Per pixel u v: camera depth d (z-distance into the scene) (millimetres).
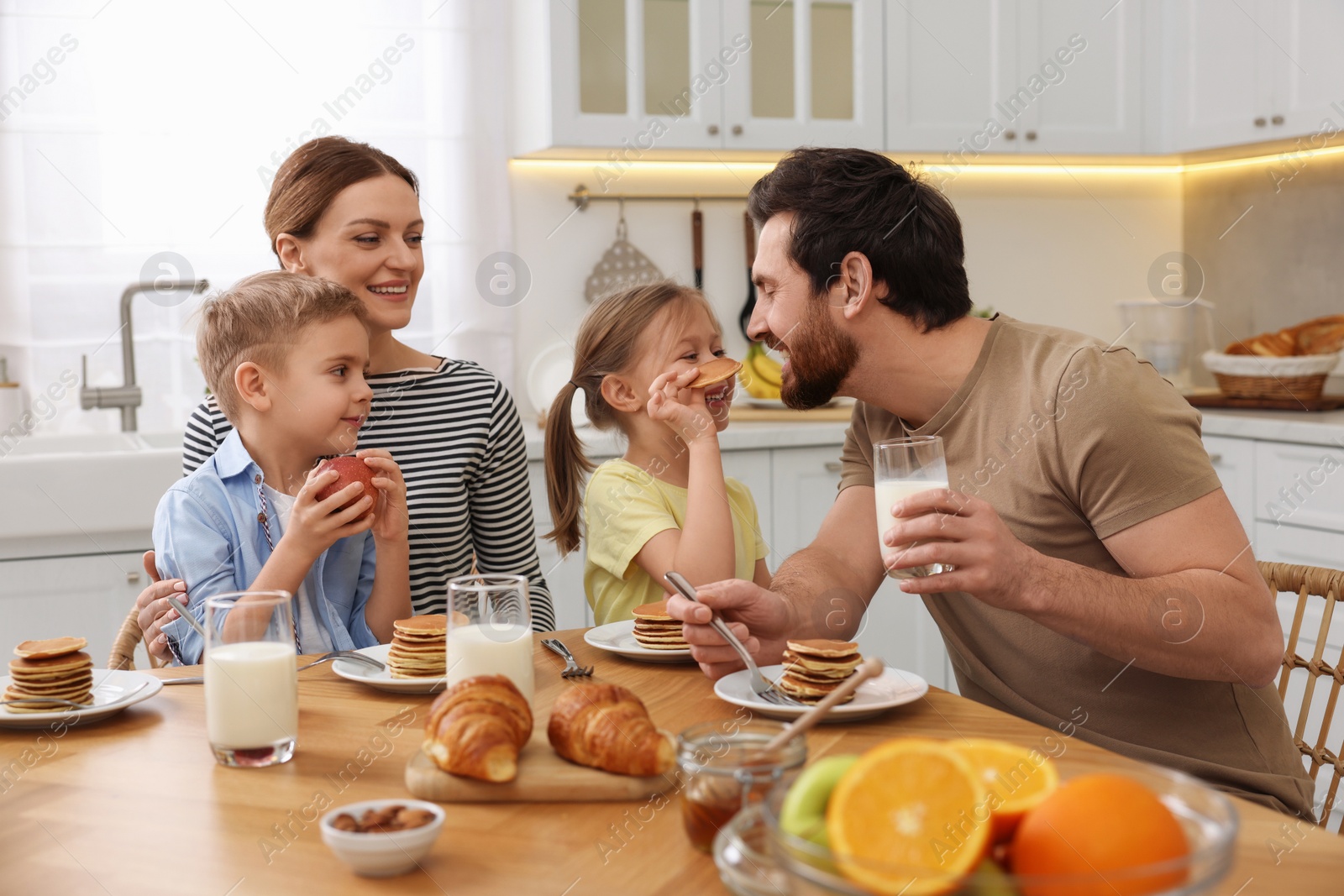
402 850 657
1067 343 1239
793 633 1163
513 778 771
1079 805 496
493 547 1639
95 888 655
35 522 2137
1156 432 1142
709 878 658
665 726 944
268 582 1211
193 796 798
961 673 1364
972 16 3010
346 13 2801
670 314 1727
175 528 1312
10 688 957
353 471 1259
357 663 1106
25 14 2590
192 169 2732
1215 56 3020
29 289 2658
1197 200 3502
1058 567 1045
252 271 2795
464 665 940
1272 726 1220
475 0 2893
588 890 644
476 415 1581
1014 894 456
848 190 1291
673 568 1516
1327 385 3066
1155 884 452
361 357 1393
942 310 1292
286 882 662
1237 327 3387
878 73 2947
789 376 1382
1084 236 3500
